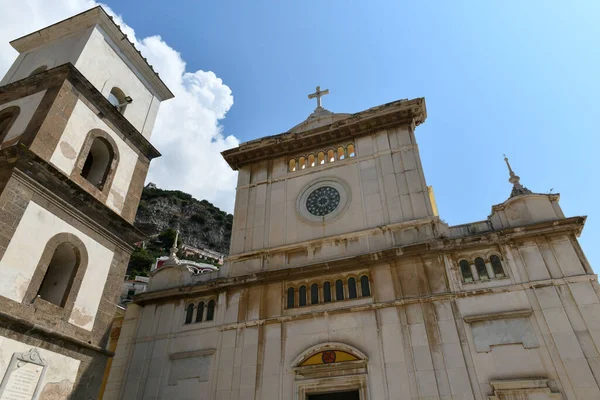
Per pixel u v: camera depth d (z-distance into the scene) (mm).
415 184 27141
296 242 28000
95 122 22188
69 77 21047
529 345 19578
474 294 21828
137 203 23969
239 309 26328
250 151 33719
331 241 26953
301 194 30438
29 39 26016
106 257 20609
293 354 23500
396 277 23797
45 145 18703
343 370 21922
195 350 25719
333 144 32094
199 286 27922
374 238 25953
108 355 19172
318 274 25719
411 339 21562
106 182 21938
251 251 28578
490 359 19844
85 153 20969
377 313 23031
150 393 24938
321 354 22969
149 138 26844
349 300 24219
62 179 18344
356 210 27859
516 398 18438
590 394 17531
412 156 28516
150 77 28266
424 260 23750
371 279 24328
